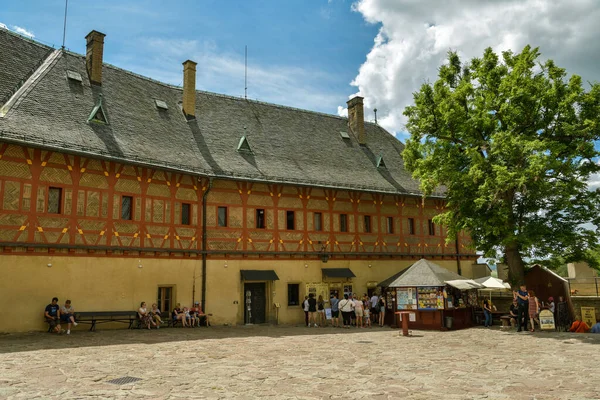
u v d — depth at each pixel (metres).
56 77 19.84
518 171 18.00
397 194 27.14
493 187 18.83
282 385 8.93
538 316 19.00
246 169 22.75
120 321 18.41
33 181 16.69
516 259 20.95
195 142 22.78
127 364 10.73
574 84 19.16
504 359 12.14
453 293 21.47
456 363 11.55
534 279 22.08
